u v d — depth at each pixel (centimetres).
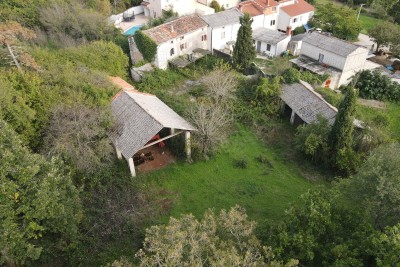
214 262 1511
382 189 1870
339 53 4534
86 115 2734
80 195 2534
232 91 3934
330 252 1725
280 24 6309
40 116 2691
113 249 2289
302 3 6481
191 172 3080
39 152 2633
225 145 3394
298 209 1962
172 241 1594
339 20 6188
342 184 2183
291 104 3731
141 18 6156
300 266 1759
